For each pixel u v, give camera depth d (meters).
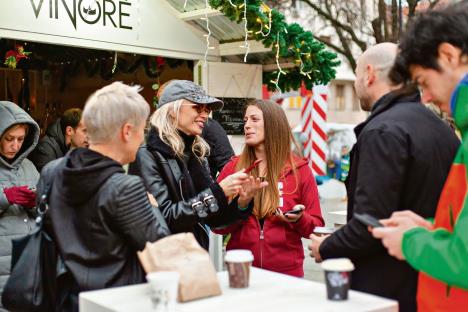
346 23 15.52
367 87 2.51
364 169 2.27
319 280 6.57
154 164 2.99
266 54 5.15
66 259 2.23
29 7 4.24
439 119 2.41
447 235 1.79
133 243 2.20
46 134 5.14
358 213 2.25
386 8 10.77
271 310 1.80
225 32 5.09
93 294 2.00
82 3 4.49
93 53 6.07
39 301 2.32
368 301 1.90
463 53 1.92
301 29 4.62
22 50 5.52
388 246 1.92
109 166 2.23
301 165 3.55
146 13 4.83
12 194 3.62
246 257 2.07
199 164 3.24
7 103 3.83
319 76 4.87
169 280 1.78
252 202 3.11
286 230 3.41
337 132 20.80
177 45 5.00
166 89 3.18
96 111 2.28
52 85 6.80
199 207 2.84
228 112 5.23
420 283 2.06
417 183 2.27
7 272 3.65
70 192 2.22
